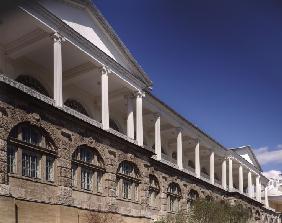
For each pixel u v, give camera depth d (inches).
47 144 977.5
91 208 1074.1
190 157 2191.2
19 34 1071.0
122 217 1193.4
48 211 938.7
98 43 1241.4
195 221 1473.9
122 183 1240.2
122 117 1598.2
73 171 1055.0
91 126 1104.8
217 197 2016.5
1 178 823.7
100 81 1330.0
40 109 956.0
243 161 2437.3
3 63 1112.8
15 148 893.2
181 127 1792.6
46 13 1018.7
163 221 1366.9
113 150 1202.0
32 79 1210.6
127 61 1355.8
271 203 3339.1
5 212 818.8
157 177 1498.5
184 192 1680.6
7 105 868.0
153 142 1827.0
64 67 1256.2
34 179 920.9
